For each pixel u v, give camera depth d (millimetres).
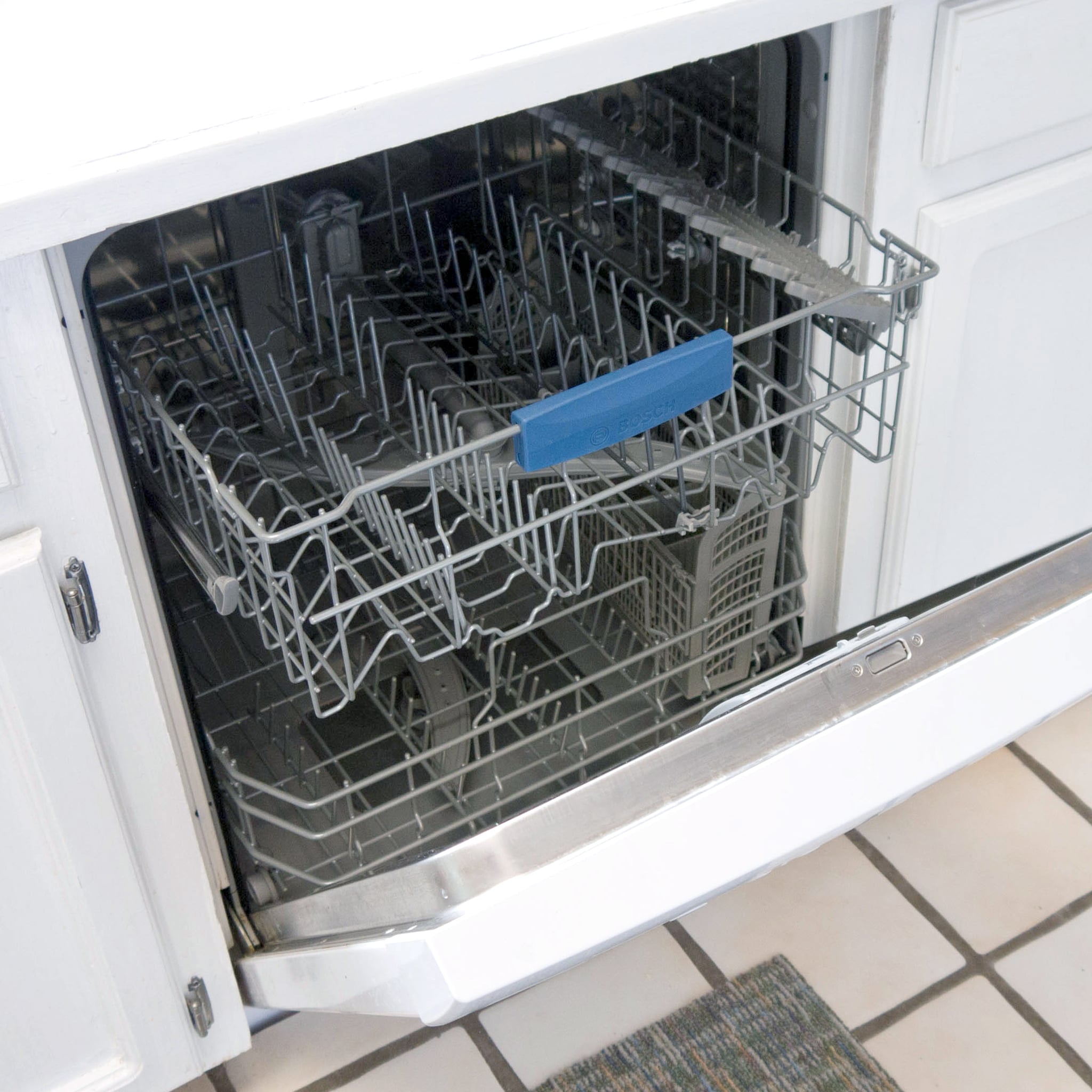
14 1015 876
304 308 1113
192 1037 973
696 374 764
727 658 1127
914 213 935
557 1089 1059
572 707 1196
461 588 1233
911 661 809
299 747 1159
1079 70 912
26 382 630
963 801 1273
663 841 747
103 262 995
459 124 667
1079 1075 1050
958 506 1147
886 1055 1068
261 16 698
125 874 834
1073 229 1021
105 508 692
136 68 657
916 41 845
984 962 1135
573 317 1044
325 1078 1090
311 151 635
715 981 1133
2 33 690
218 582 733
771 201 960
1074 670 867
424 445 1012
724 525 1009
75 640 725
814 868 1221
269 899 1036
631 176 961
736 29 725
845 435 923
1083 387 1141
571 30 682
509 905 722
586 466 947
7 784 756
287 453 1006
